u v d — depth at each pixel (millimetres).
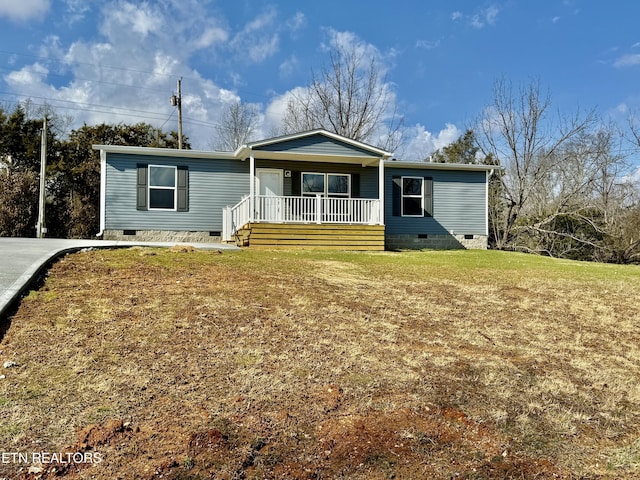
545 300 7176
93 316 4734
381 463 2680
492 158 25219
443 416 3291
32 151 25406
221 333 4578
